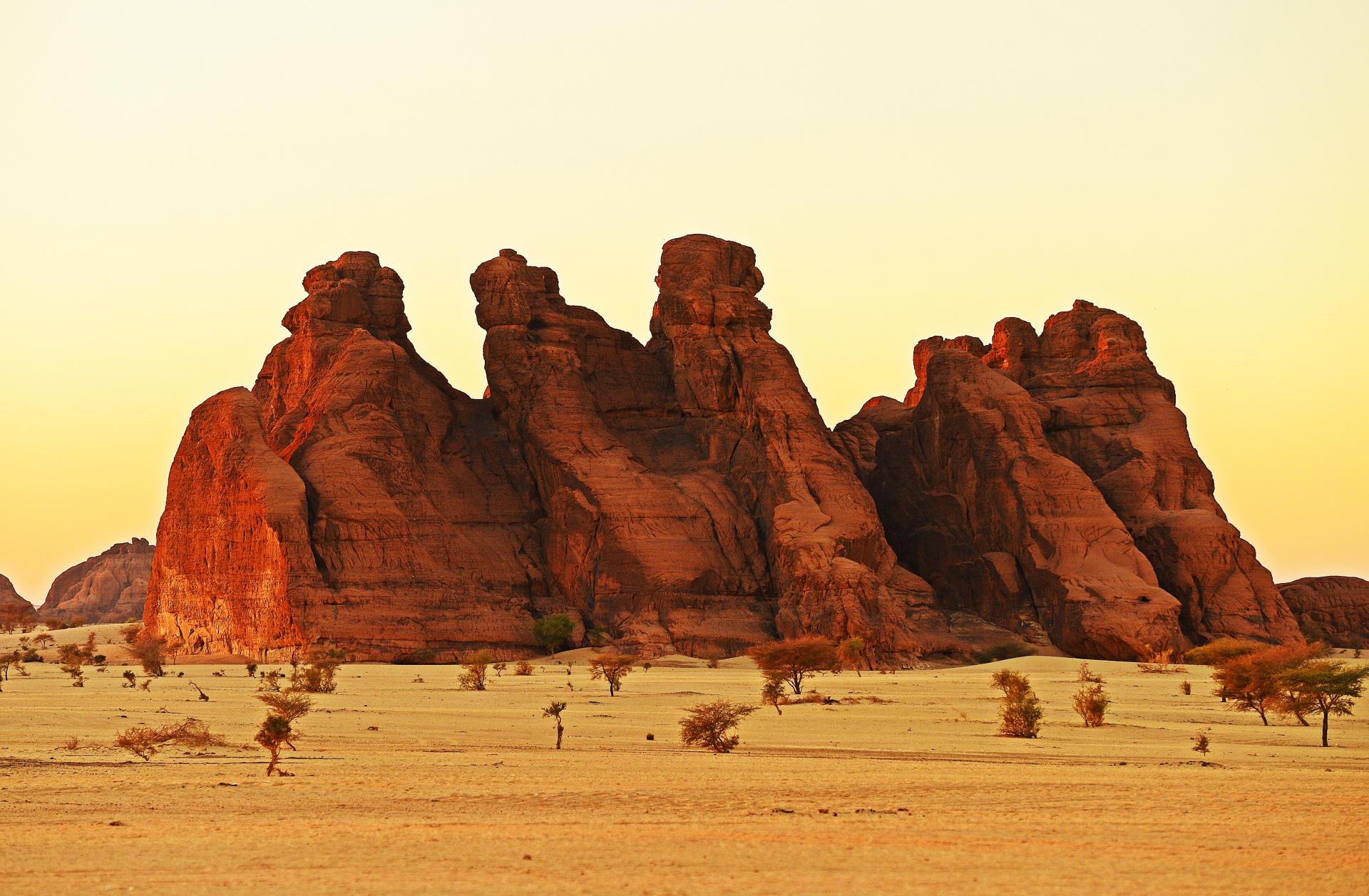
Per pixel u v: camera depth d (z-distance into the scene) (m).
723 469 178.62
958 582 178.50
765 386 177.62
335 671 129.00
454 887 27.45
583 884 27.83
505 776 46.25
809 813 37.53
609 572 166.62
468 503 175.12
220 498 164.50
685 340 184.62
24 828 34.16
